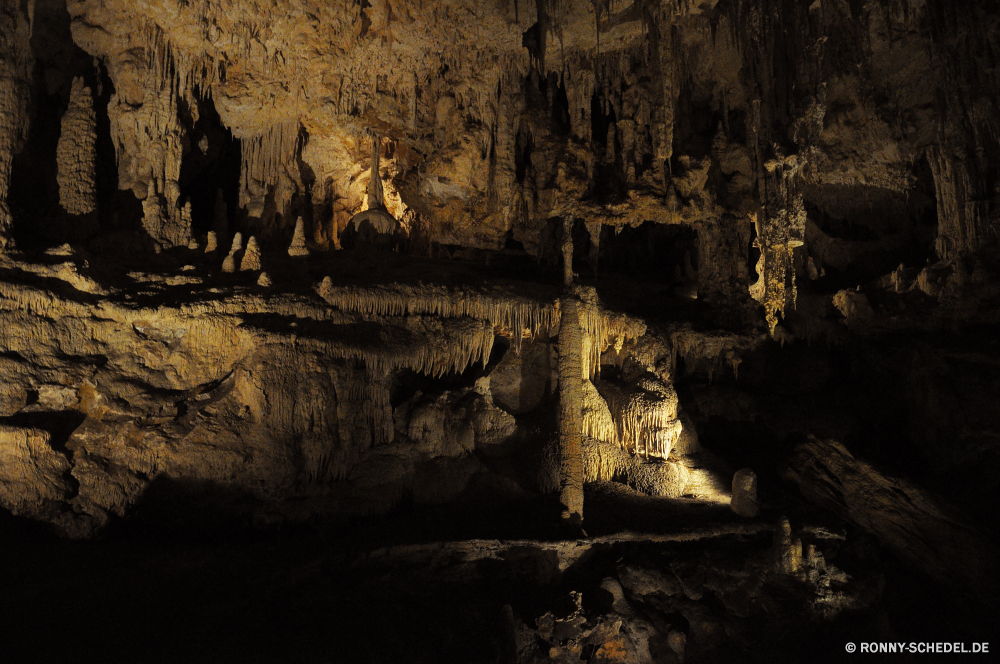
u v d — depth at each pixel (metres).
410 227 18.67
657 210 17.41
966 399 14.95
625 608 10.53
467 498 12.31
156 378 10.70
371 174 17.00
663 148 17.34
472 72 17.70
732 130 19.78
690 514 13.09
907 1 14.59
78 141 12.59
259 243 16.31
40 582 7.70
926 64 15.28
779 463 16.19
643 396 15.05
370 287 13.19
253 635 7.89
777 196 15.98
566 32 17.72
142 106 13.75
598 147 19.14
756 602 11.23
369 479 11.40
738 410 17.50
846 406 17.27
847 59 15.67
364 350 11.88
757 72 16.55
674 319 18.09
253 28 14.23
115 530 9.33
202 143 15.72
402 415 12.70
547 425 14.05
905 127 16.23
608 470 14.47
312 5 14.02
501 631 9.21
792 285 16.73
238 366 10.79
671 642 10.35
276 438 10.53
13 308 9.70
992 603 12.36
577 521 11.71
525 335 15.30
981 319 15.33
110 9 13.16
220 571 8.70
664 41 17.02
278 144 17.03
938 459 15.30
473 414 13.59
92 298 10.58
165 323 10.86
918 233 19.50
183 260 13.20
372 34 15.58
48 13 12.66
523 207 18.98
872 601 11.84
